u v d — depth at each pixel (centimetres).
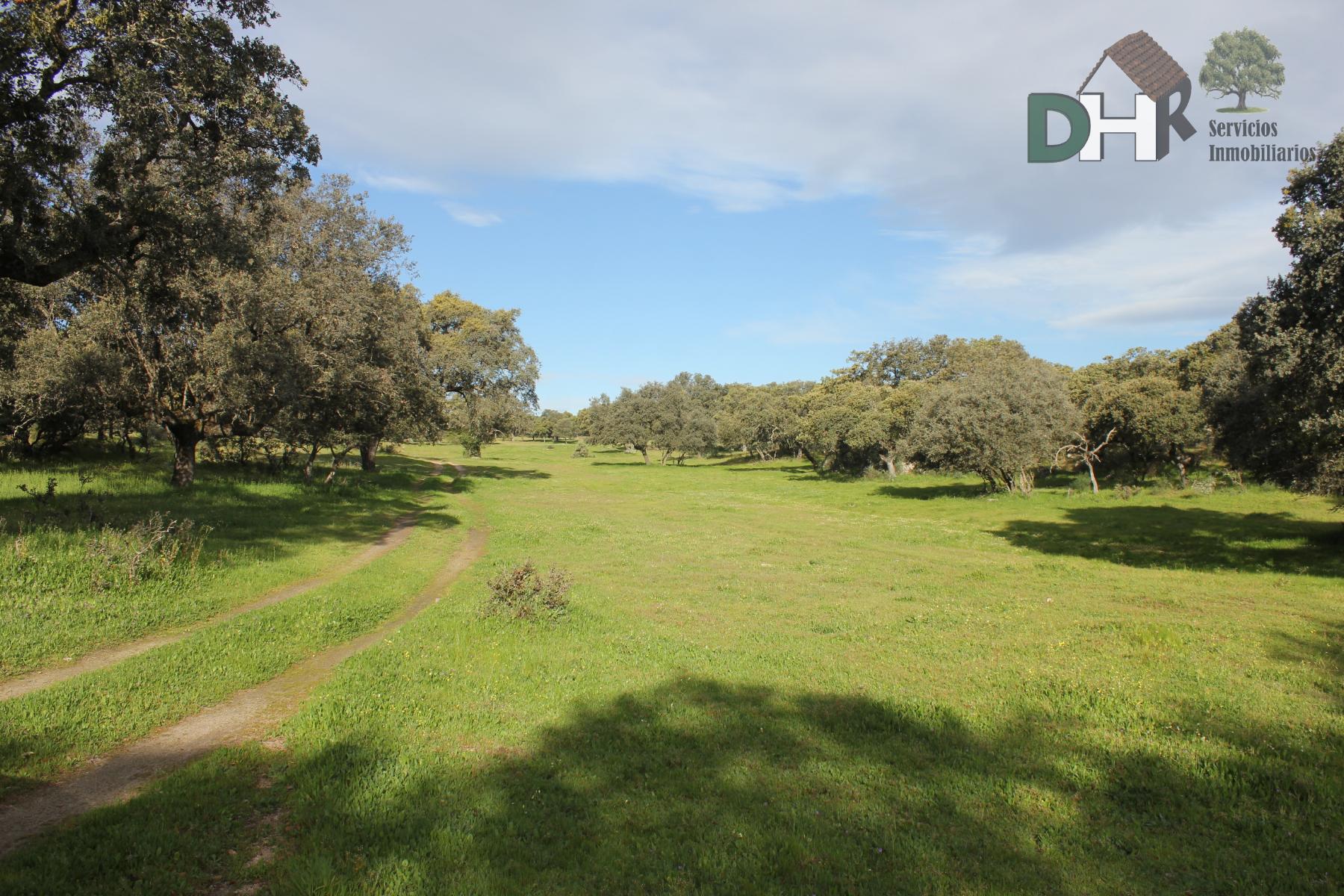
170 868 436
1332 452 1902
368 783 553
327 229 2508
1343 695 740
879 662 923
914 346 8300
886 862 462
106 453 3450
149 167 1423
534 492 4591
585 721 701
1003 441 3981
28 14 1068
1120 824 509
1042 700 746
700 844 479
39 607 972
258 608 1140
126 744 627
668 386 8506
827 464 6969
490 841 480
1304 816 508
